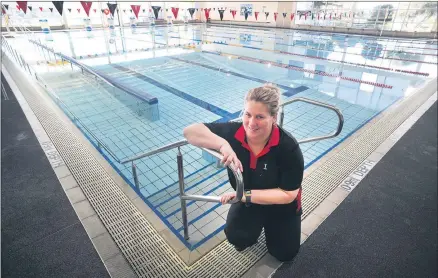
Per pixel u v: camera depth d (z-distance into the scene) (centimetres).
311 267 143
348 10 1215
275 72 627
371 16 1171
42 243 159
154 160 271
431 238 162
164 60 746
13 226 171
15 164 235
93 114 382
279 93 98
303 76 592
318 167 233
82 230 168
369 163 237
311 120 361
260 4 1484
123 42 1014
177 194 220
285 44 996
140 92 371
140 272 141
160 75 601
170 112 397
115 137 323
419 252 152
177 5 1689
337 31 1265
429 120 320
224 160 98
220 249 154
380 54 810
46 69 602
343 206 187
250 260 147
